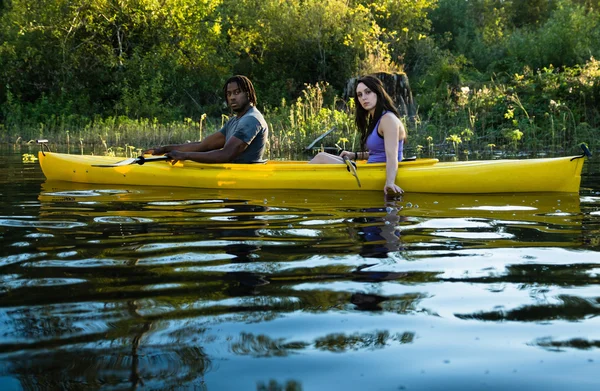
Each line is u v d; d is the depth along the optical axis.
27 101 18.02
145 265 2.31
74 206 3.83
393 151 4.49
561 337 1.59
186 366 1.43
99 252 2.53
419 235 2.89
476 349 1.52
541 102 11.89
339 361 1.45
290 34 18.77
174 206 3.82
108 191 4.59
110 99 18.27
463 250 2.57
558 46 17.38
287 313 1.77
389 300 1.89
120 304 1.85
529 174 4.55
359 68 17.33
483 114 11.62
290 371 1.40
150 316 1.75
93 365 1.43
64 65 17.61
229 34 20.19
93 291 1.98
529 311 1.79
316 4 18.55
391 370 1.40
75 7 17.47
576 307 1.82
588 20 18.66
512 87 12.48
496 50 20.47
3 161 7.50
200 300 1.89
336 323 1.69
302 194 4.40
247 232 2.96
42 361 1.45
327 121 10.91
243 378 1.36
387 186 4.43
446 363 1.44
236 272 2.21
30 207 3.79
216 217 3.40
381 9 21.08
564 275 2.17
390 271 2.23
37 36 18.19
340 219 3.33
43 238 2.82
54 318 1.73
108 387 1.32
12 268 2.27
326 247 2.62
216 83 18.78
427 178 4.55
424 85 16.70
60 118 16.17
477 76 17.53
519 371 1.39
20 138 12.87
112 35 18.39
